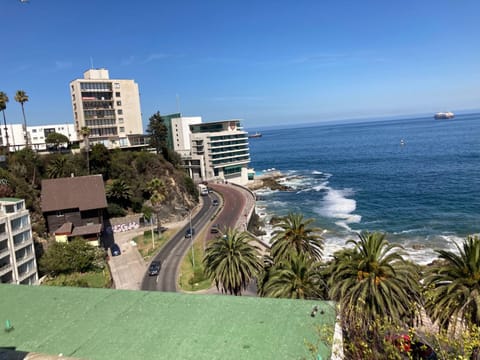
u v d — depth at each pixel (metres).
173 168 108.19
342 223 92.00
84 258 59.41
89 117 115.75
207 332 19.72
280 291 32.22
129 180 94.19
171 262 64.31
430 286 27.84
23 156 83.50
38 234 67.44
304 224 41.22
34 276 54.44
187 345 18.78
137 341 19.55
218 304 22.47
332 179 159.12
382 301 27.23
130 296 24.98
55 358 16.77
